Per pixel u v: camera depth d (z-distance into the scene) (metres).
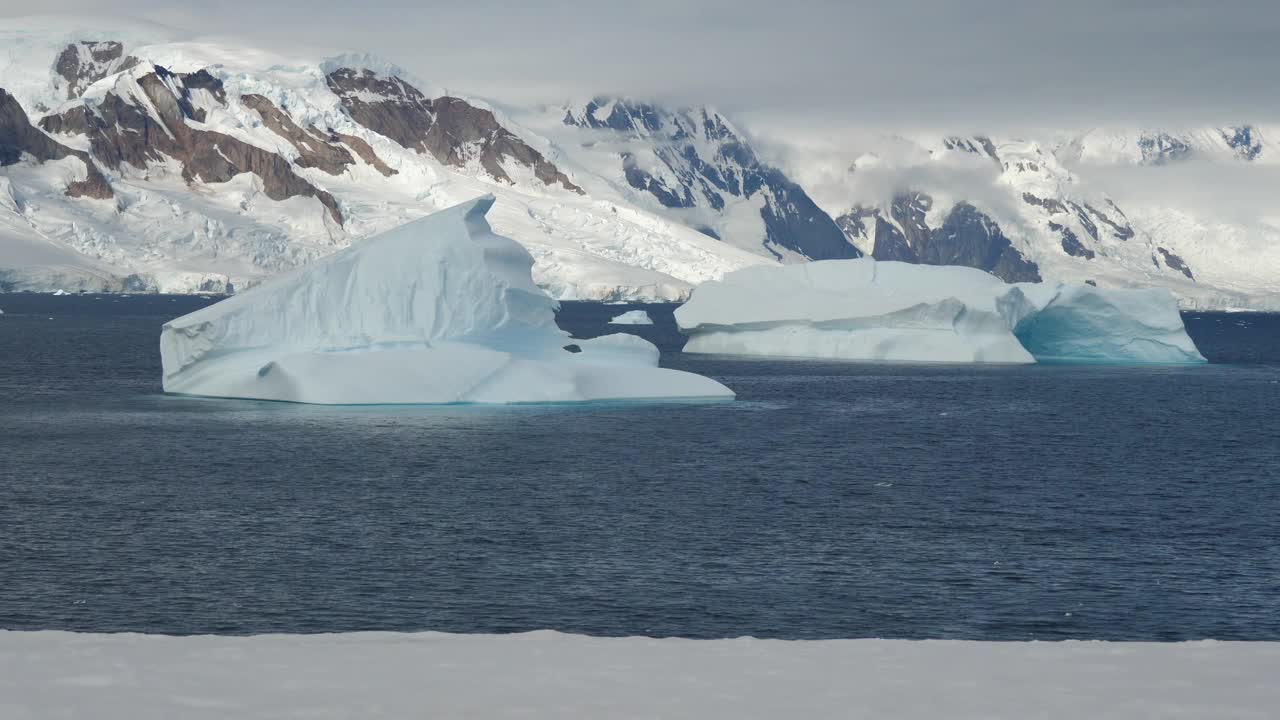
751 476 62.62
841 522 50.25
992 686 14.02
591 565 41.56
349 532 46.81
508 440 75.12
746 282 156.62
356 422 82.81
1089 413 99.44
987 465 68.38
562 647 16.09
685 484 59.69
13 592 37.22
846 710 13.18
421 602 36.56
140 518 49.34
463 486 58.16
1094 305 153.50
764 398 108.69
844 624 34.78
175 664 14.74
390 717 12.82
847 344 145.12
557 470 63.59
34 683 13.81
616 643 16.38
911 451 74.06
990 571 41.47
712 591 38.22
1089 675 14.48
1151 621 35.59
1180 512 53.56
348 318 95.25
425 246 95.56
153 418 84.81
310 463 65.06
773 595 37.84
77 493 55.34
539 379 94.38
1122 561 43.28
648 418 88.94
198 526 47.75
